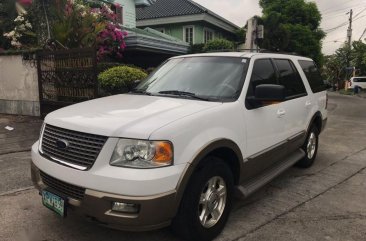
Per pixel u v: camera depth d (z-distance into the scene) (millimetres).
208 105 3658
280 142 4758
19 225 3830
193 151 3189
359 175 5863
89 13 10656
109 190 2916
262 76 4500
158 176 2930
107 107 3676
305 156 6035
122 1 16906
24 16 11023
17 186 4965
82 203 3047
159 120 3172
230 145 3625
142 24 21844
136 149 2955
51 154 3414
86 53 8609
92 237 3613
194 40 21141
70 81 9078
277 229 3879
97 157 3006
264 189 5133
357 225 4008
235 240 3625
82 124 3211
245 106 3969
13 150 6801
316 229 3898
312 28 27984
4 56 10703
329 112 15844
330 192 5051
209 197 3490
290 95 5156
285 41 20609
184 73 4504
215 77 4258
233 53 4664
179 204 3129
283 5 27812
